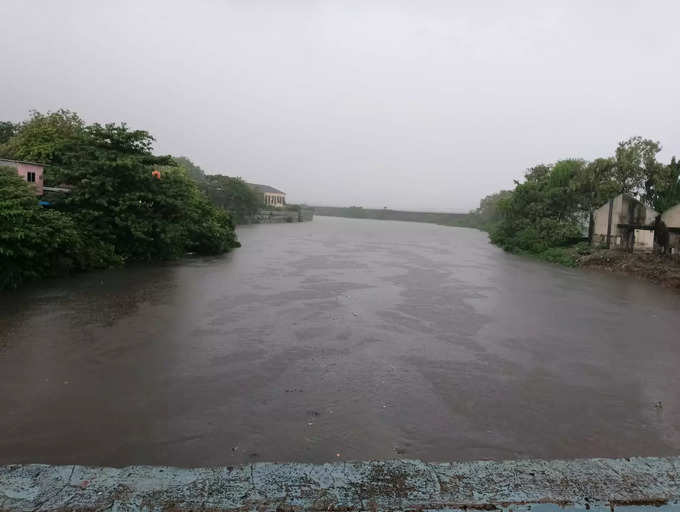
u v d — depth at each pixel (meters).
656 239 21.09
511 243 30.84
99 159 17.95
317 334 9.97
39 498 3.72
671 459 4.57
